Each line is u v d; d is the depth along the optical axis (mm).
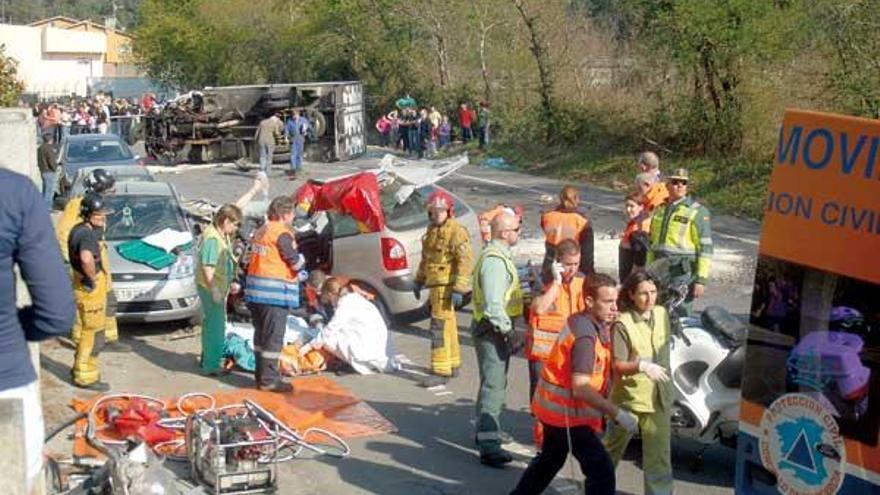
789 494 5621
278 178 28328
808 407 5504
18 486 3930
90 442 7047
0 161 6707
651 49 27219
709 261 9672
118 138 23484
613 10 31594
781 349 5641
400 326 12523
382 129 40469
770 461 5727
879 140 5121
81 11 139625
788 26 24109
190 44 52438
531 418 9320
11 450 3914
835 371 5359
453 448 8516
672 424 7789
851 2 21938
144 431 8211
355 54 44812
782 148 5586
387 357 10727
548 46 32750
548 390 6625
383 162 12805
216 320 10445
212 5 52062
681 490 7660
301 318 11266
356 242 12031
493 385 8062
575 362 6414
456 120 39375
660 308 6930
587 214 20828
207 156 31906
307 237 12273
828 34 22484
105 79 67562
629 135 29375
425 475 7922
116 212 13016
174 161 32094
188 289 12273
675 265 9672
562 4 33812
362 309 10805
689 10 25188
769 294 5691
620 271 10969
